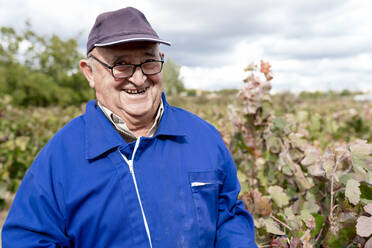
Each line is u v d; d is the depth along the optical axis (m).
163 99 1.56
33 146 5.96
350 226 1.38
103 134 1.33
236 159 2.81
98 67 1.37
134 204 1.28
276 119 2.46
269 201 1.82
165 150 1.40
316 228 1.54
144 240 1.28
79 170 1.29
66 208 1.27
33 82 24.94
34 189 1.27
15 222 1.25
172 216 1.32
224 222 1.53
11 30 26.25
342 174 1.61
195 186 1.39
